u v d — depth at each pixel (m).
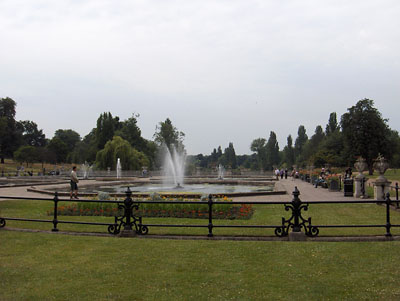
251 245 7.93
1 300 5.04
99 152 68.00
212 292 5.30
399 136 85.81
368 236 8.79
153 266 6.49
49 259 6.95
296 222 8.59
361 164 21.66
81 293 5.29
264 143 125.38
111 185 38.03
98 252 7.42
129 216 9.04
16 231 9.63
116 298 5.11
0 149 101.75
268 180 48.25
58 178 50.78
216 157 145.62
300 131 123.38
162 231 9.90
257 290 5.38
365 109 62.97
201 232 9.76
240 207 14.30
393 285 5.50
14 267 6.49
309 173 47.34
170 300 5.03
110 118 89.00
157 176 64.56
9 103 102.06
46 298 5.12
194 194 20.03
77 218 13.05
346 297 5.08
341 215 13.28
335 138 82.50
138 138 93.06
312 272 6.13
